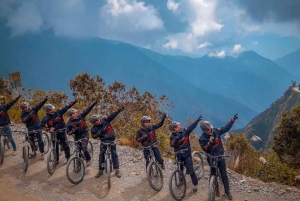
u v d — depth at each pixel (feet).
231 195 24.40
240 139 38.42
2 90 75.05
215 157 23.67
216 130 24.02
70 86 82.94
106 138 28.30
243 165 35.45
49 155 29.71
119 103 83.25
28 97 74.79
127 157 34.88
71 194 25.55
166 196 25.20
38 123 33.60
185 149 24.84
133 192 25.94
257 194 25.71
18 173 30.25
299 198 25.16
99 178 28.96
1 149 32.30
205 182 28.17
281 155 63.26
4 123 35.09
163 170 30.91
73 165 30.37
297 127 64.23
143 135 27.09
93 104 30.83
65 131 31.83
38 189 26.53
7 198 24.76
